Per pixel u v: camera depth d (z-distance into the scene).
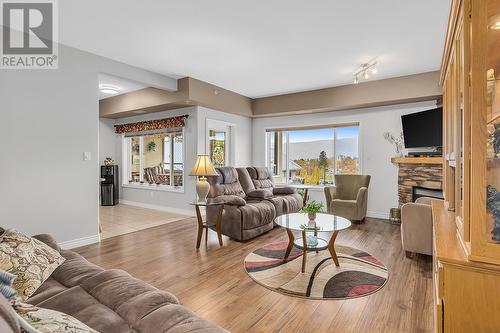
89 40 3.31
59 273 1.62
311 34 3.16
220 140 6.21
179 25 2.96
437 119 4.05
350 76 4.73
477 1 1.27
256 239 3.99
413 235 3.09
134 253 3.40
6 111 2.97
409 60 3.94
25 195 3.11
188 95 4.80
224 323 1.97
